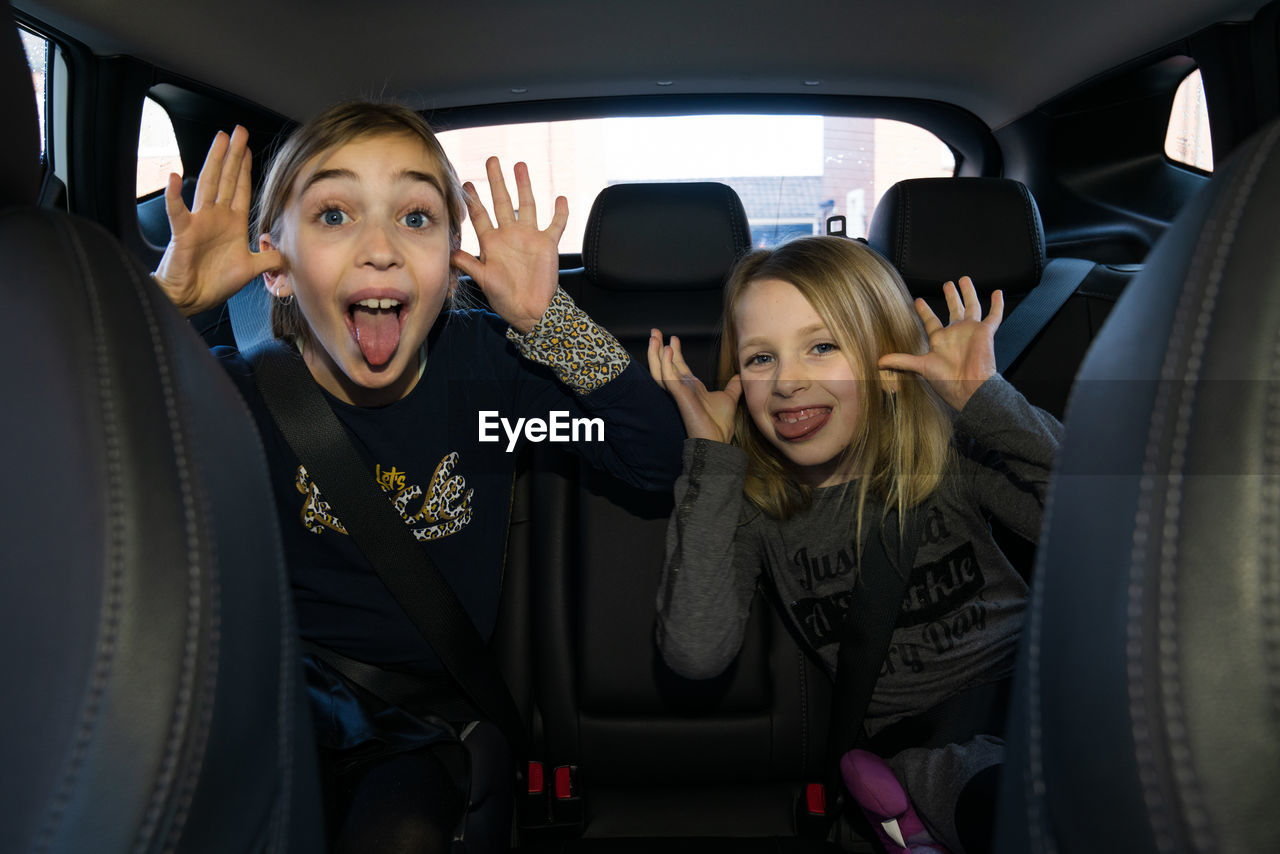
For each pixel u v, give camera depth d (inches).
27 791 15.4
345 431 41.0
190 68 64.4
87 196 62.1
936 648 43.3
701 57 76.0
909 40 74.5
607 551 53.4
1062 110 80.6
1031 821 16.5
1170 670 13.7
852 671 43.8
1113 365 17.0
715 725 51.8
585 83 79.2
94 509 16.4
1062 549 16.8
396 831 32.9
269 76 69.1
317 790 21.4
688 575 42.9
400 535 40.6
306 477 41.2
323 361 41.8
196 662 16.3
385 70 72.6
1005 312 61.0
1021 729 17.3
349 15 65.3
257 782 17.9
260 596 18.7
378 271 36.9
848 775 41.5
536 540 54.3
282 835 19.1
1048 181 84.4
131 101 61.7
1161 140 79.4
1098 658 14.8
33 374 17.4
